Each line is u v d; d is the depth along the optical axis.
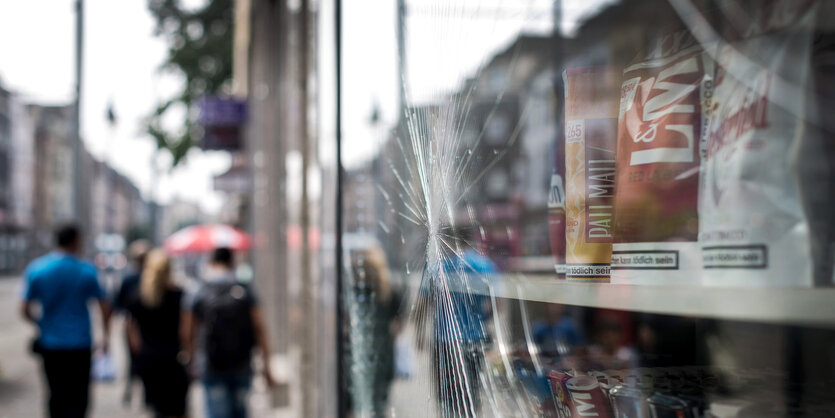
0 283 40.47
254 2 8.84
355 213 1.85
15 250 51.53
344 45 2.24
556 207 0.80
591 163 0.70
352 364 1.72
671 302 0.58
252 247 10.87
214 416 4.73
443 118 0.98
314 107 3.36
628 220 0.64
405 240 1.29
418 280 1.15
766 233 0.53
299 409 4.52
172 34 18.42
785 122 0.53
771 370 0.62
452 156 0.90
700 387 0.62
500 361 0.78
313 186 3.42
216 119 11.13
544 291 0.74
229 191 11.40
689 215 0.59
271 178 8.67
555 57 1.02
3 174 49.31
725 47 0.58
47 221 57.62
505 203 1.00
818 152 0.51
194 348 5.00
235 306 4.78
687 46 0.62
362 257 1.63
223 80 18.45
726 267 0.55
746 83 0.55
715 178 0.57
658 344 0.79
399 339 1.30
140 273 6.85
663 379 0.65
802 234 0.52
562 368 0.78
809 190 0.52
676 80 0.62
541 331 0.83
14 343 15.02
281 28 7.73
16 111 51.78
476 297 0.83
